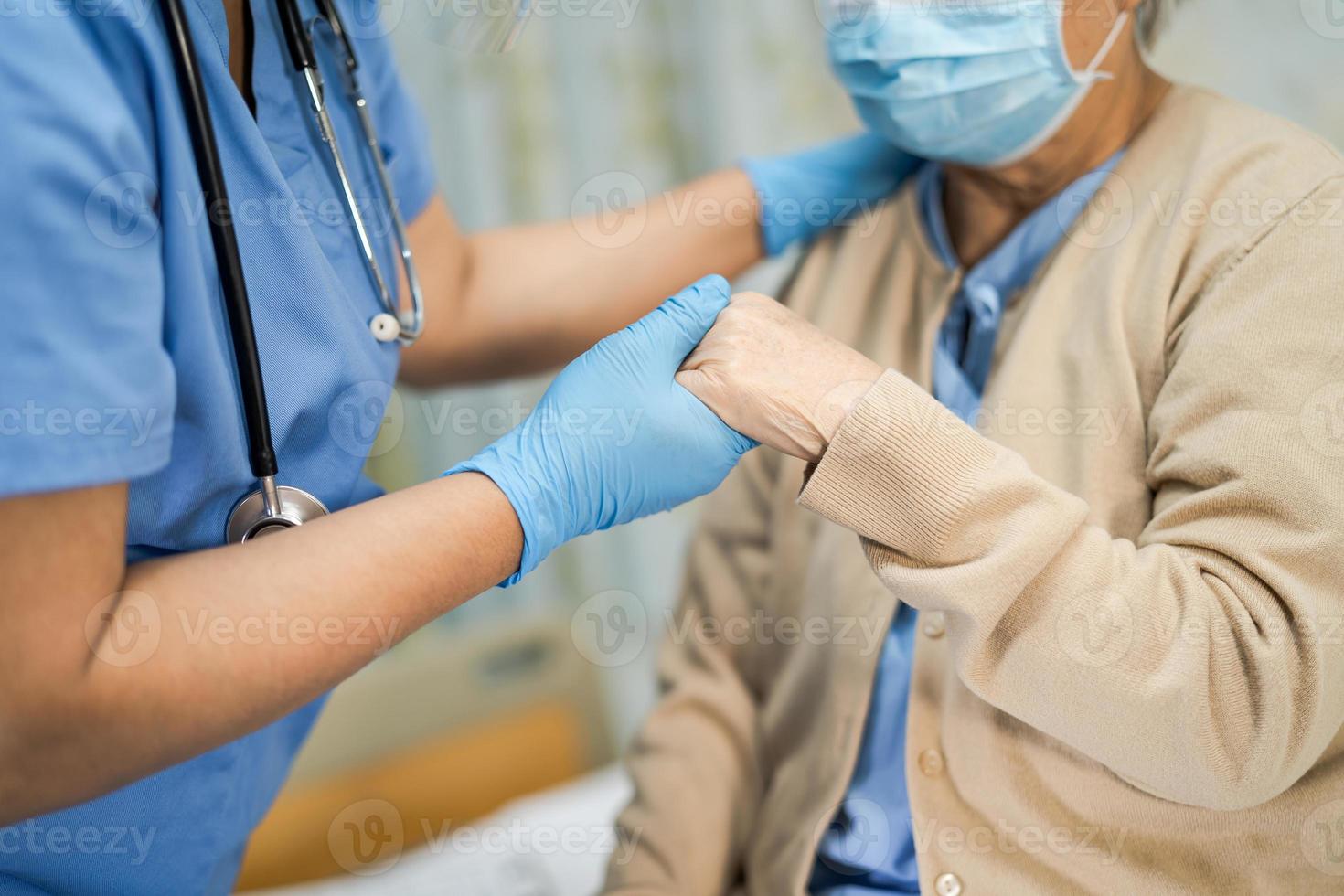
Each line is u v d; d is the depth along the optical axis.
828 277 1.08
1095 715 0.70
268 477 0.76
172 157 0.67
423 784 1.95
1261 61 1.42
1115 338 0.81
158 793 0.82
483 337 1.14
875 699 0.93
